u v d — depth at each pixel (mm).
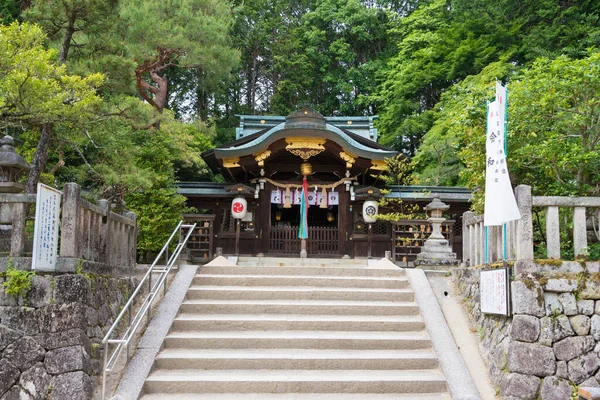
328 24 32094
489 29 23125
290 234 15320
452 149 20266
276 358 6477
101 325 6316
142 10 14844
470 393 5914
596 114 7492
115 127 11242
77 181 13609
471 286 7832
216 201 15688
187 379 6043
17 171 7148
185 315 7559
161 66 19547
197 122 20828
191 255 13977
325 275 9055
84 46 11148
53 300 5605
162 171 13758
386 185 16422
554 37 19938
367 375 6297
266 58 30797
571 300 5844
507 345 5980
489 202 6219
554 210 6172
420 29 27594
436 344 6879
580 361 5676
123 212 8609
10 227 6105
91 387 5656
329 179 16062
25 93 8109
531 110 7648
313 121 14258
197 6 19953
